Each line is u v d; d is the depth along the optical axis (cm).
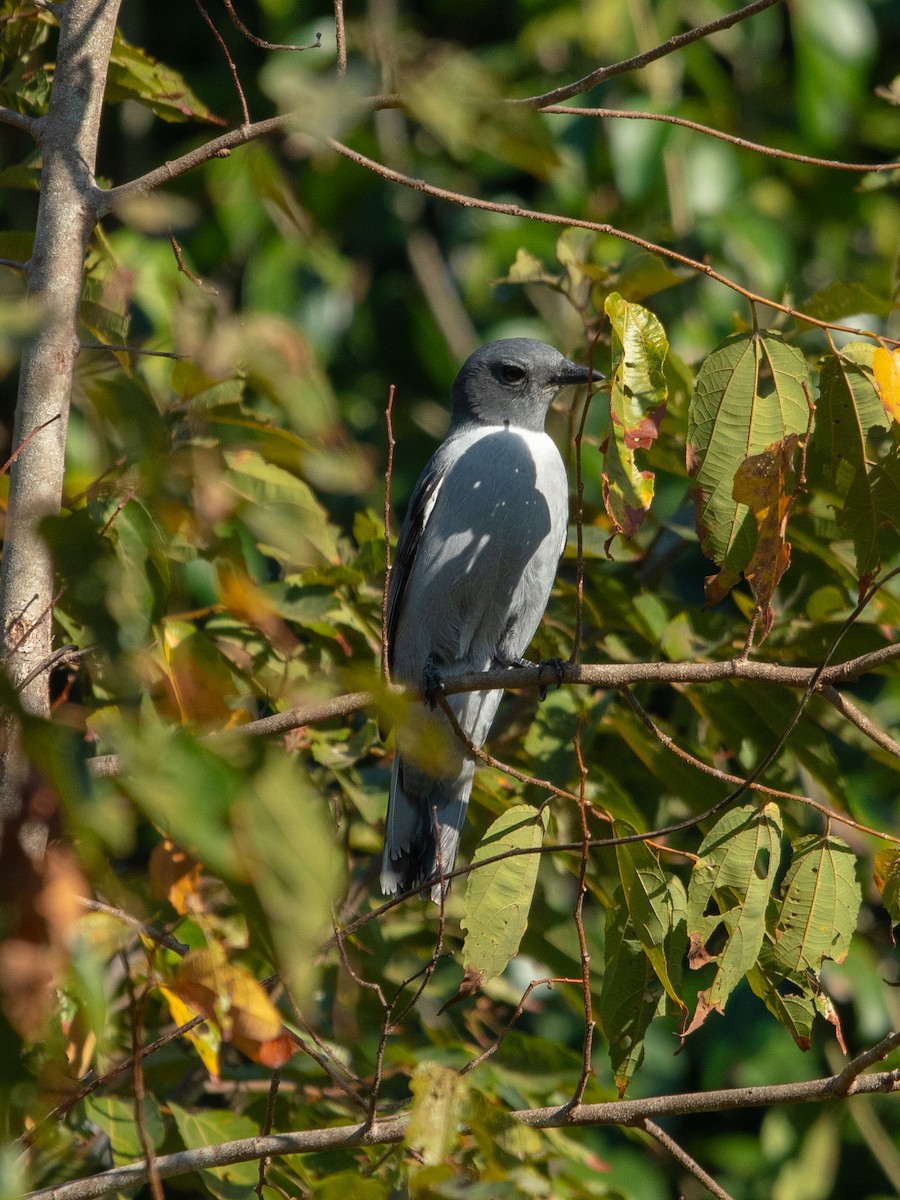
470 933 623
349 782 873
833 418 650
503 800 880
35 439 582
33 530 384
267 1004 505
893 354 627
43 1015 376
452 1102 517
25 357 589
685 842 1010
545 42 1425
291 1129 785
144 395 408
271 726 656
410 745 371
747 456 645
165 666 598
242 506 651
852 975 1122
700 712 905
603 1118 615
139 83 813
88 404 412
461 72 427
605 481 613
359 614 908
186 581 804
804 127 1411
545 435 1032
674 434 927
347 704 662
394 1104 688
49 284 612
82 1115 693
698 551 1386
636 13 1356
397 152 1379
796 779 947
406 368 1508
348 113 403
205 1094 952
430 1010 948
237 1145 588
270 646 818
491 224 1448
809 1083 602
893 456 639
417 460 1457
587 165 1397
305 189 1323
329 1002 889
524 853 612
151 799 331
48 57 1010
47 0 662
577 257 991
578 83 643
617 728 906
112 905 530
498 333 1470
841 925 624
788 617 917
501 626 1005
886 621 879
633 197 1322
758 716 890
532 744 884
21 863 351
